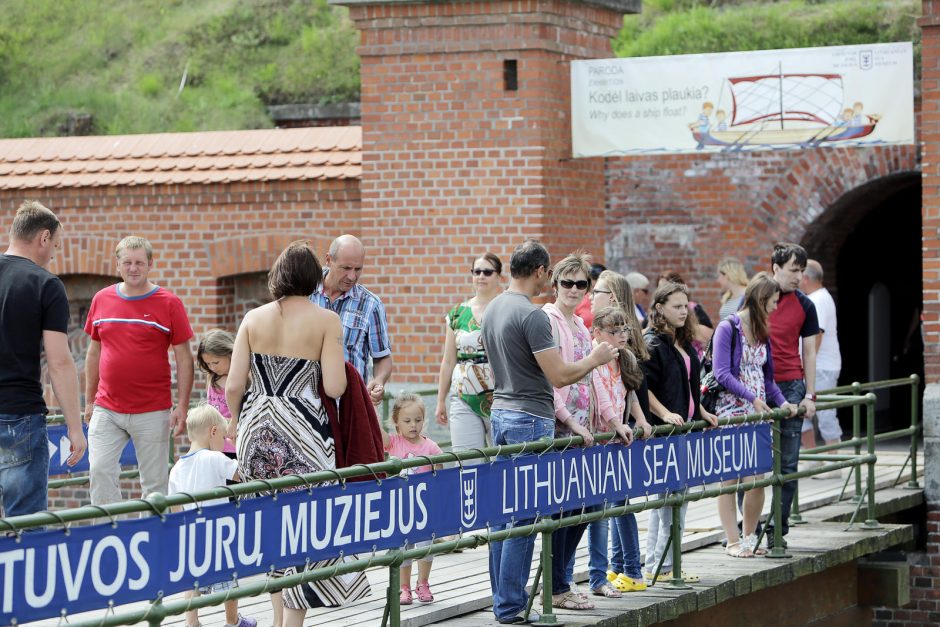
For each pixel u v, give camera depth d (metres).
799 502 15.52
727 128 16.48
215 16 31.64
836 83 16.08
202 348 11.71
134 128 28.78
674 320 11.37
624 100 16.84
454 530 9.08
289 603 8.57
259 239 18.50
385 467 8.47
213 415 10.23
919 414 26.48
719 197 22.30
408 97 17.23
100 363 11.06
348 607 10.72
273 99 28.81
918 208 26.75
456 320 11.77
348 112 27.25
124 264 10.92
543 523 9.72
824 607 14.29
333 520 8.21
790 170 21.80
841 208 22.25
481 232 16.98
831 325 17.38
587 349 10.28
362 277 17.52
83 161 19.34
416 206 17.25
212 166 18.69
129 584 6.98
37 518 6.51
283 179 18.23
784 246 12.89
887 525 14.77
